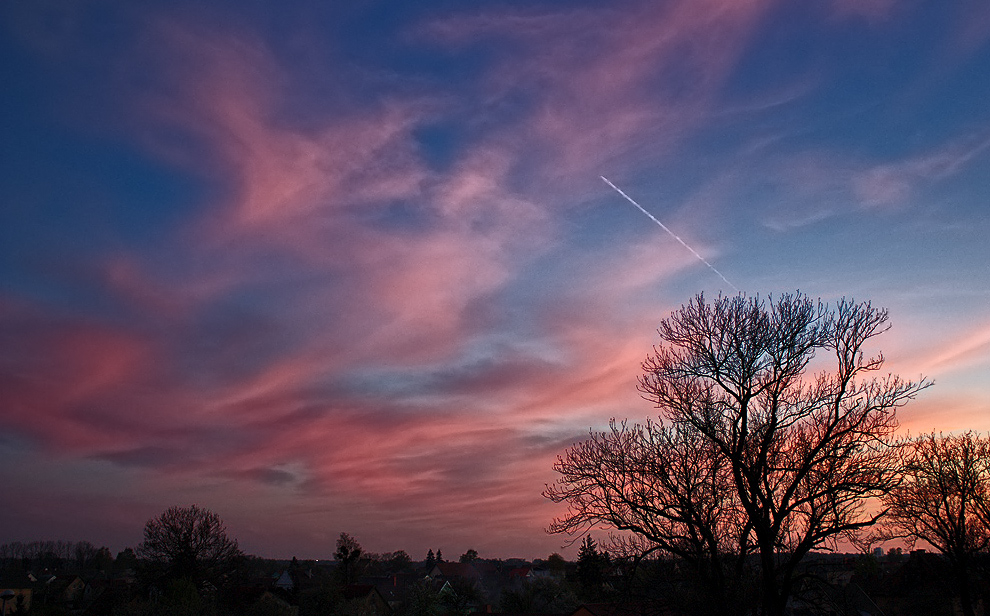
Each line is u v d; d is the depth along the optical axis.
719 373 24.53
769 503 23.11
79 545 189.62
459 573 156.12
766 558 22.81
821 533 22.41
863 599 57.16
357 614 73.81
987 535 39.75
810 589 25.53
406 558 198.38
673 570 26.47
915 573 56.69
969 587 49.75
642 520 25.81
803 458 23.53
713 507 25.44
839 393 23.30
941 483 36.72
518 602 74.50
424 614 70.75
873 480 22.30
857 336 23.27
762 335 23.94
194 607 64.25
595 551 70.88
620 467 26.36
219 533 86.50
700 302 25.39
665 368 26.05
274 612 74.25
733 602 24.36
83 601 103.88
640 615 26.05
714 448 25.30
